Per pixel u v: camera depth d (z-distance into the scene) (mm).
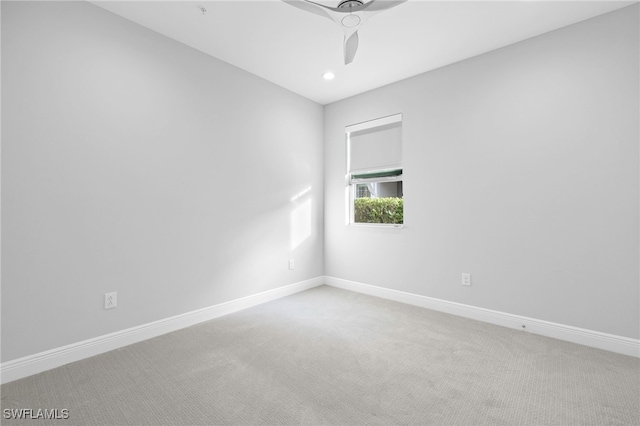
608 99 2281
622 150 2230
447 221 3121
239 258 3207
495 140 2814
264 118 3465
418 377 1922
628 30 2201
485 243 2881
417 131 3342
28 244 1937
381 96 3658
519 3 2182
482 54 2889
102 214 2256
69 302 2105
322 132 4266
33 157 1951
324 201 4281
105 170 2268
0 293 1843
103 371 1992
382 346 2359
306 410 1607
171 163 2654
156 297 2562
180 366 2059
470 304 2977
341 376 1935
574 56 2416
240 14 2328
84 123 2162
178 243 2705
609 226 2285
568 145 2445
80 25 2145
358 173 3943
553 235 2521
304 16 2354
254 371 1997
